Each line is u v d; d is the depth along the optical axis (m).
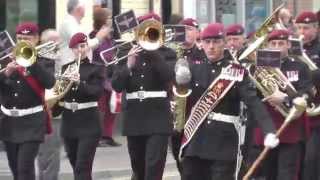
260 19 61.75
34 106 29.91
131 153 31.17
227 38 32.56
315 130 30.16
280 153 28.08
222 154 25.70
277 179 28.36
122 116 31.02
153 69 30.27
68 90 30.81
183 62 27.41
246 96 25.58
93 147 31.16
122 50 31.00
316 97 29.78
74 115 31.08
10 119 30.00
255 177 29.14
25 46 29.06
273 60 26.64
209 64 26.17
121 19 30.20
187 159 26.19
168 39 31.08
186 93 26.52
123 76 30.31
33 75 29.66
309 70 28.61
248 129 28.91
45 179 33.06
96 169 40.00
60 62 34.06
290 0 63.22
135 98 30.47
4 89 29.98
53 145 32.97
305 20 31.09
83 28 46.47
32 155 29.86
